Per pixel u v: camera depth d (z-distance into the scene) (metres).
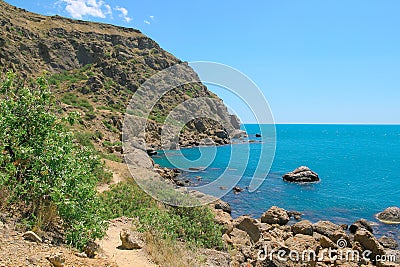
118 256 7.44
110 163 21.50
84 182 7.78
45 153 6.97
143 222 9.75
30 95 7.27
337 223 20.52
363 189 31.06
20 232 5.99
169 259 7.95
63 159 7.05
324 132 178.88
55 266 5.24
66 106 45.69
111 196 13.18
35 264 4.98
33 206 6.88
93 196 7.73
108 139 40.34
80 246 6.59
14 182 6.79
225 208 20.55
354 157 59.50
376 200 26.69
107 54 76.06
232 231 13.76
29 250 5.39
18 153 6.85
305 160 54.00
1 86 7.57
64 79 63.66
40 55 73.25
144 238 8.75
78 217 6.99
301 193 28.61
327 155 62.34
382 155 63.16
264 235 15.00
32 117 7.19
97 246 7.53
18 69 59.91
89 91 57.56
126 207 12.46
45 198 7.18
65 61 74.88
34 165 6.95
